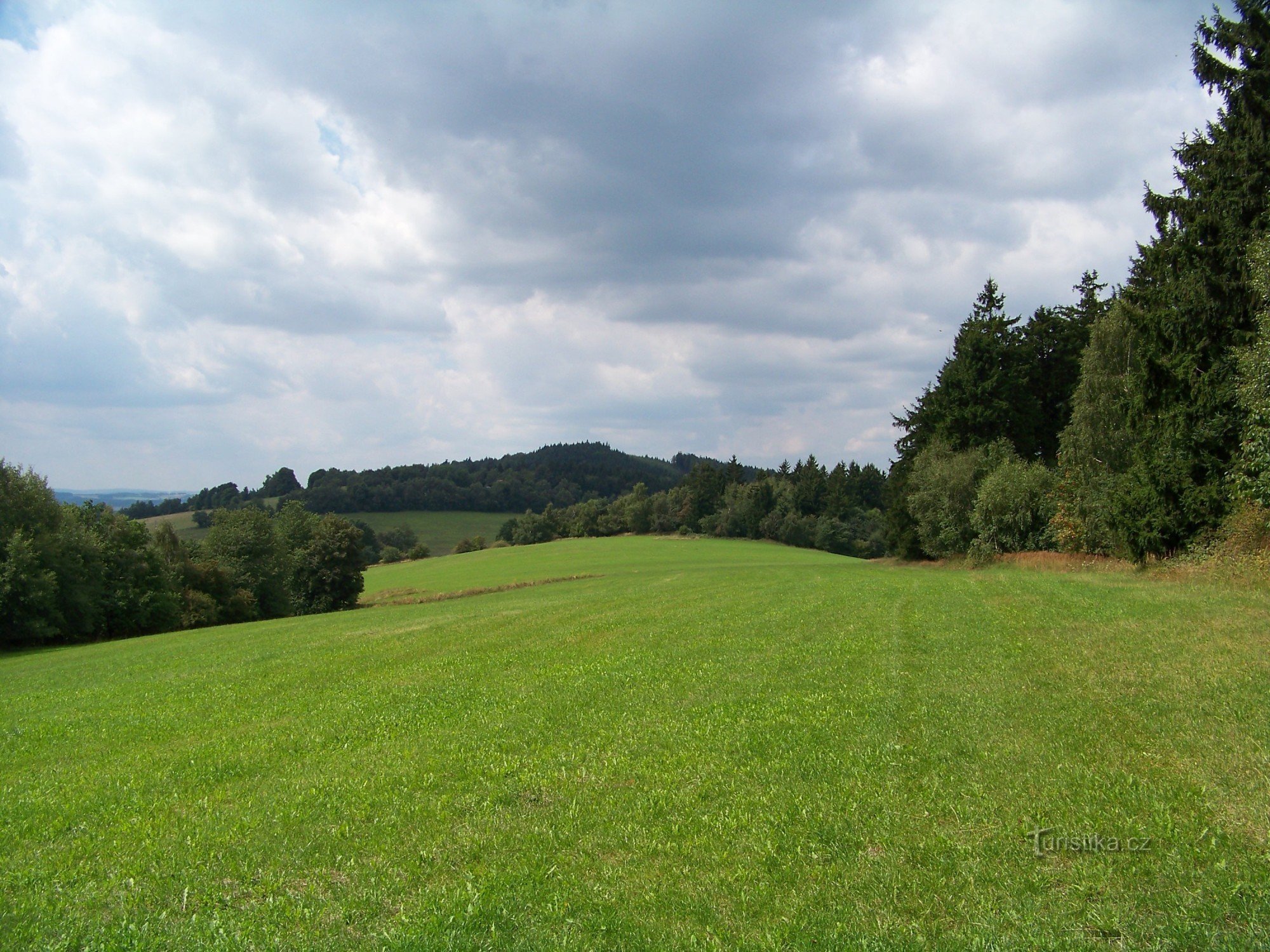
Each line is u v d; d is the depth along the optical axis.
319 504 172.25
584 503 178.38
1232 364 31.66
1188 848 6.54
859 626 20.19
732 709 12.37
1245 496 27.72
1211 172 32.53
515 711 13.39
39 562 51.16
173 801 9.92
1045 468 53.06
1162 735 9.38
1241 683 11.33
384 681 17.48
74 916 6.80
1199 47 32.28
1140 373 36.28
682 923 6.11
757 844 7.39
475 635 24.31
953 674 13.70
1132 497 35.75
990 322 65.62
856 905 6.16
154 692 18.81
